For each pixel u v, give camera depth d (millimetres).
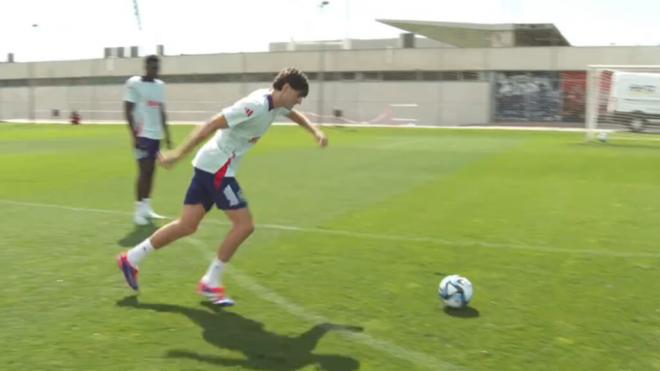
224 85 53781
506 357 3807
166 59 55375
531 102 44594
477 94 45906
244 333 4129
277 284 5219
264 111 4371
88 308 4555
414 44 53312
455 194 10555
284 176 13094
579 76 42969
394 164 15781
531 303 4785
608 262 5992
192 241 6699
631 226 7801
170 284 5184
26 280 5238
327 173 13695
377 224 7793
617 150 20938
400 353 3844
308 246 6555
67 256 6062
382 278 5422
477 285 5234
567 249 6520
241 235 4613
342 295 4949
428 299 4867
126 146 22375
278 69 51500
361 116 49156
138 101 7449
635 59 41406
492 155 18656
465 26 55625
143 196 7684
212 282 4660
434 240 6887
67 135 30641
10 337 3988
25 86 61531
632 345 4008
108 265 5746
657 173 13898
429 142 25094
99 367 3557
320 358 3758
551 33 53438
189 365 3609
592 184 11961
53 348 3820
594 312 4598
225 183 4512
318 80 50062
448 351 3883
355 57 48906
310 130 4879
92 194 10367
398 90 47938
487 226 7730
